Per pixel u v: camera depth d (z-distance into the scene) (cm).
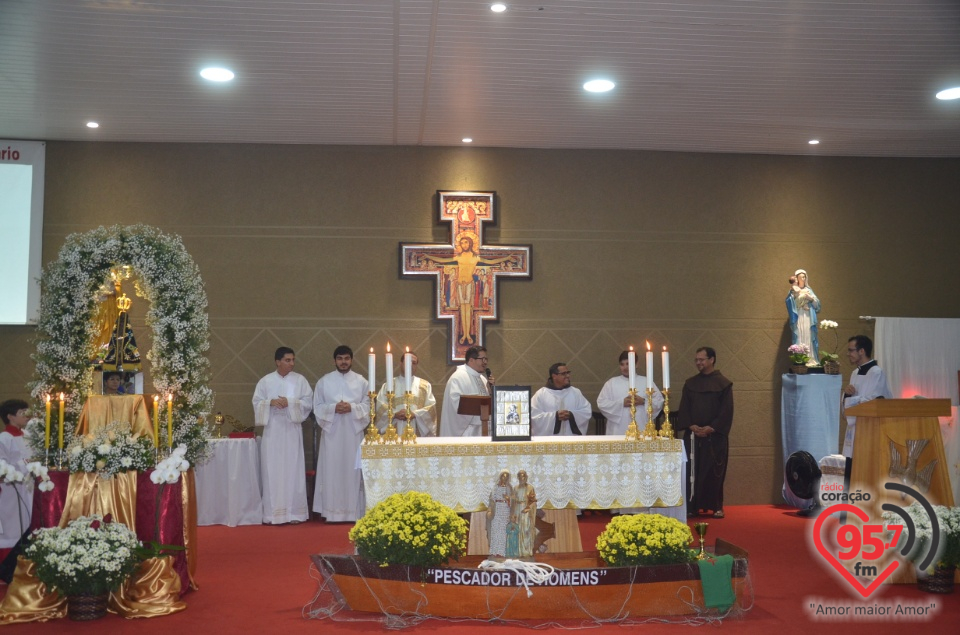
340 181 1002
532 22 668
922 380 1020
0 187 958
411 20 664
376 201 1004
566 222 1022
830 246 1054
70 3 634
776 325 1041
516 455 582
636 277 1026
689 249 1034
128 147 981
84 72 768
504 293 1010
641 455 592
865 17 663
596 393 1009
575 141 995
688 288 1031
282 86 805
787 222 1050
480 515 619
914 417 621
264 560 698
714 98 845
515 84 803
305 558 706
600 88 815
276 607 546
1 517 691
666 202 1035
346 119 908
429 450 574
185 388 608
